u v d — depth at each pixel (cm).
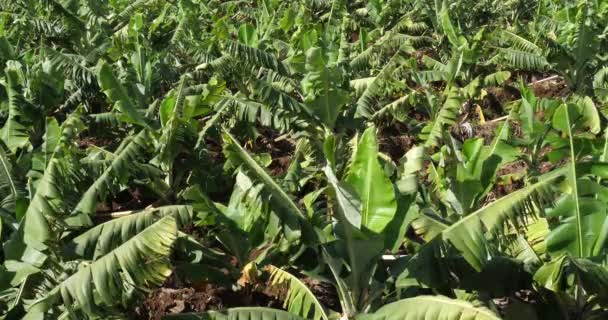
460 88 1045
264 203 451
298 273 609
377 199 456
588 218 465
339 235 482
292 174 674
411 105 1006
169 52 1202
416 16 1496
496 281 462
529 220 543
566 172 471
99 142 1006
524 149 879
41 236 454
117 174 616
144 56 962
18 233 494
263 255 555
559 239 470
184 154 811
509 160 579
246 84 909
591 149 529
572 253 468
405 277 452
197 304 582
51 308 439
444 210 577
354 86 938
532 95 777
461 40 1127
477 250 427
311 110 794
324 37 1109
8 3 1711
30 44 1372
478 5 1559
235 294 591
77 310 430
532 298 554
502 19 1559
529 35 1304
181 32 1308
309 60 762
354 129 881
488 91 1150
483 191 572
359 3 1900
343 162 687
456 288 462
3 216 570
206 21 1577
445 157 582
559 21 1242
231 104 838
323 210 523
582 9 1082
